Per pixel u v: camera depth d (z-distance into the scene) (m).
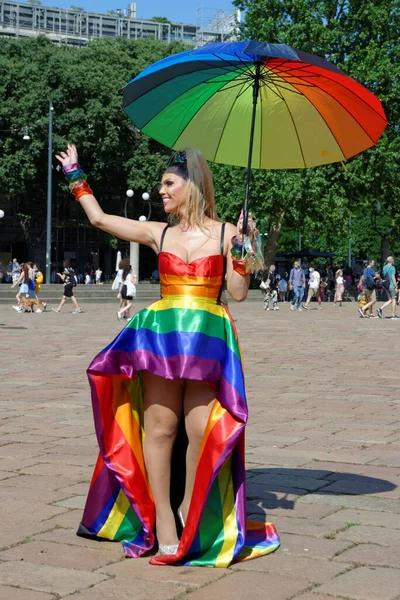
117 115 45.59
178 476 3.59
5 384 9.11
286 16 37.75
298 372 10.25
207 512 3.31
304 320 22.34
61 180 47.41
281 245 58.62
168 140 3.98
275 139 4.02
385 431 6.29
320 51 37.00
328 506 4.20
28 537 3.66
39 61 45.62
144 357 3.30
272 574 3.19
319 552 3.46
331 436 6.09
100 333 17.20
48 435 6.09
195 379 3.25
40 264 58.06
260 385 9.01
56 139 44.22
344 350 13.31
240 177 33.94
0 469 4.98
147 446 3.43
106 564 3.30
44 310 28.08
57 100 44.44
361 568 3.26
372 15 37.03
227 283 3.45
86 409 7.34
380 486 4.62
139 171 46.12
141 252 59.12
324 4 37.88
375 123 3.77
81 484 4.62
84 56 47.41
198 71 3.65
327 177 37.19
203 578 3.13
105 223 3.64
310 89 3.73
